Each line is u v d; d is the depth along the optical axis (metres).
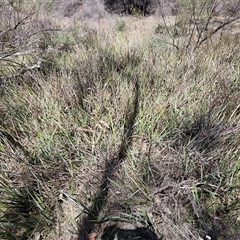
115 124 1.82
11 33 2.91
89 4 5.82
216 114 1.80
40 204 1.36
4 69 2.59
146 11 5.87
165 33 4.14
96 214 1.37
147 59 2.67
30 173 1.50
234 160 1.55
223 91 2.04
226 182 1.45
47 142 1.67
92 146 1.68
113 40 3.55
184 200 1.41
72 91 2.03
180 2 4.86
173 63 2.58
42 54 2.86
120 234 1.31
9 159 1.59
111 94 2.08
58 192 1.46
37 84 2.17
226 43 3.11
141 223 1.34
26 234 1.28
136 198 1.41
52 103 1.90
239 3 3.61
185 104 1.97
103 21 5.52
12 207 1.34
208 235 1.28
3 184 1.42
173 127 1.78
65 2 5.72
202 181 1.46
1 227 1.24
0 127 1.77
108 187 1.50
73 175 1.56
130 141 1.75
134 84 2.12
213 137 1.63
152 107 1.89
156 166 1.56
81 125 1.84
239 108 1.90
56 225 1.34
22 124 1.83
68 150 1.68
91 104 1.96
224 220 1.32
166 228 1.31
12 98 2.06
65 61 2.77
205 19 3.82
